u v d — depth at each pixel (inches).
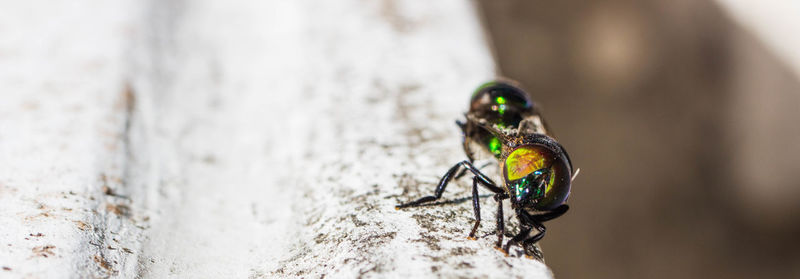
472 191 2.9
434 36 4.3
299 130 3.6
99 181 3.1
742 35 8.0
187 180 3.4
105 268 2.8
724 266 6.6
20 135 3.3
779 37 7.8
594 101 6.8
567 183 2.8
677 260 6.3
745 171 7.5
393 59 4.0
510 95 3.0
